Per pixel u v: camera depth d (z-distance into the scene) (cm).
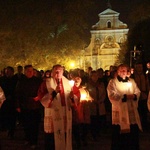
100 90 1198
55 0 4478
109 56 7025
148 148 1045
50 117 826
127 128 816
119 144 835
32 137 1067
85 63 6962
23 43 4216
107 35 7081
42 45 4416
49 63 4538
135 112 832
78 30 4738
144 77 1312
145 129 1332
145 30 3166
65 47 4669
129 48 3394
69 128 836
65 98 832
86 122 1086
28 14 4219
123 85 833
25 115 1081
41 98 823
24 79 1093
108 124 1519
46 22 4388
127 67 842
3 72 1404
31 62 4306
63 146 821
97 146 1090
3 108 1231
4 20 4056
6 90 1229
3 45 4047
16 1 4134
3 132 1362
